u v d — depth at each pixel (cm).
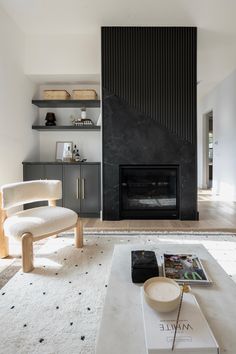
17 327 135
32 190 245
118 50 345
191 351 74
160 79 346
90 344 123
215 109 600
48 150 423
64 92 391
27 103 384
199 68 487
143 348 76
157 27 344
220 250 239
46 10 313
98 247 249
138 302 99
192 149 351
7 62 323
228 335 81
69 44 376
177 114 348
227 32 359
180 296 93
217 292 105
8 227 207
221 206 448
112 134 350
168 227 317
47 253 234
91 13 319
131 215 362
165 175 361
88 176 371
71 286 176
